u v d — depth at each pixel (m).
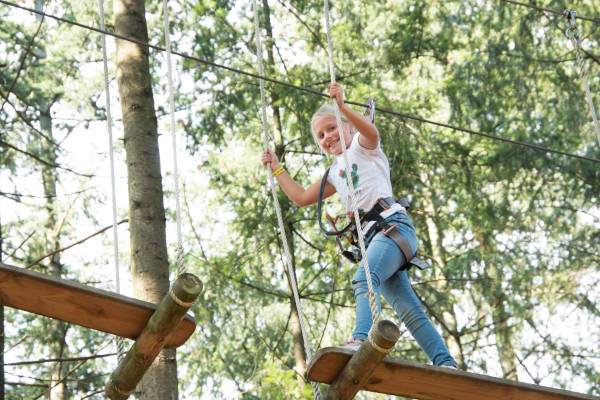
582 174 11.51
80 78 14.01
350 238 4.17
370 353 3.13
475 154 11.46
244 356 11.92
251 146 10.96
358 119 3.91
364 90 10.20
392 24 11.37
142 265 6.13
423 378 3.37
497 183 12.20
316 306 11.62
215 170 10.73
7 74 12.23
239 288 10.43
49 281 3.16
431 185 12.02
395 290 4.07
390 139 10.02
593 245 12.21
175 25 11.00
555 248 12.26
